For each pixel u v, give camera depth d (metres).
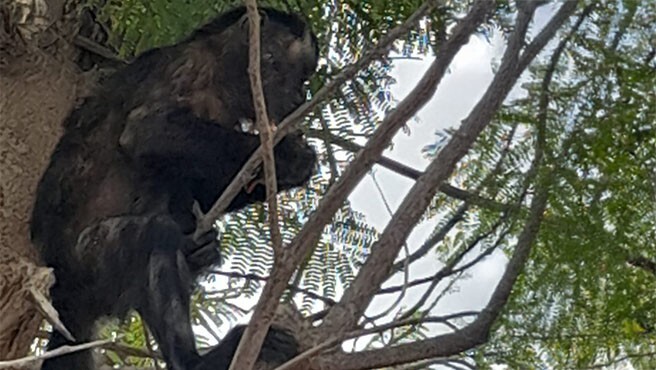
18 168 3.04
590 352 3.07
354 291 2.62
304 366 2.54
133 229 3.28
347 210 3.59
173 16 3.28
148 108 3.55
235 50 3.76
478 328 2.58
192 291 3.38
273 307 2.12
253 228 3.74
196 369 2.95
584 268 2.87
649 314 3.06
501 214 3.06
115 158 3.46
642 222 2.91
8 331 2.83
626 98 2.78
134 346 3.94
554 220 2.86
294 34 3.74
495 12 2.81
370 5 3.64
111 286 3.28
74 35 3.36
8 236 2.96
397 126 2.29
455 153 2.66
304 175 3.57
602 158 2.79
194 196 3.55
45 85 3.18
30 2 3.16
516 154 2.98
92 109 3.49
